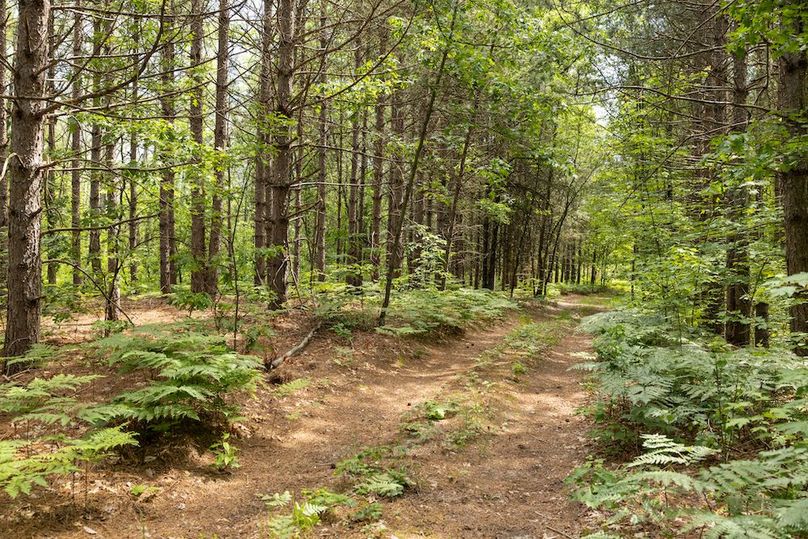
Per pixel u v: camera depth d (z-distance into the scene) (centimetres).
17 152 690
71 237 1132
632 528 381
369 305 1335
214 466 546
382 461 559
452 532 414
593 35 989
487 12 1175
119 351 610
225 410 607
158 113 1016
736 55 581
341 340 1055
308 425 700
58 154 1013
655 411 499
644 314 891
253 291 967
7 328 699
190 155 840
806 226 598
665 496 407
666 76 1070
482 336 1489
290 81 1098
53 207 1155
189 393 523
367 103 1149
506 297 2298
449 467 555
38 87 691
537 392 889
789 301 623
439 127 1599
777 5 523
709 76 1083
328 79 1259
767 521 284
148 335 710
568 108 1116
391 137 1263
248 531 418
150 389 529
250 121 997
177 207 871
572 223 3150
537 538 400
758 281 777
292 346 963
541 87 1123
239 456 579
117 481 470
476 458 589
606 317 843
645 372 560
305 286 1349
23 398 521
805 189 595
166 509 452
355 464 540
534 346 1238
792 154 540
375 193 1661
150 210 1120
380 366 988
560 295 3531
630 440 564
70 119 814
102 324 771
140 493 459
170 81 1041
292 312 1184
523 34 1112
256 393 739
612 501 405
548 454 601
